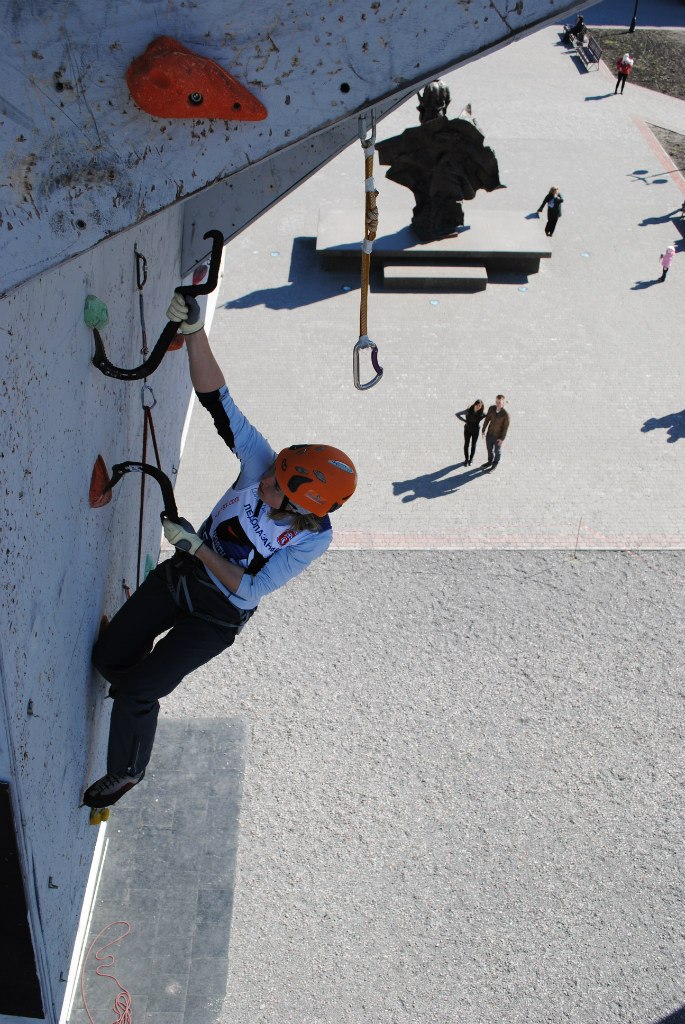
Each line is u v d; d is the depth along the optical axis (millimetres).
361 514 15406
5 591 2766
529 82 31156
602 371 18734
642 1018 9820
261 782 11609
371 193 3264
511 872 10961
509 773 11938
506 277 21375
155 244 5035
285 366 18547
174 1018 9320
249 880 10680
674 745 12359
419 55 2604
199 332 3613
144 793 11156
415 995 9867
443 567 14562
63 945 3854
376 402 17703
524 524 15352
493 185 20453
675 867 11102
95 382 3734
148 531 6016
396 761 11977
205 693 12516
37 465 3027
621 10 37031
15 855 3107
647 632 13750
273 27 2537
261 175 5688
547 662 13273
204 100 2561
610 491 16016
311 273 21375
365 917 10469
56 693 3410
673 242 23016
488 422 15492
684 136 28391
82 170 2635
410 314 20125
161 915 10078
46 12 2447
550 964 10203
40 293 2947
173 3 2477
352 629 13547
